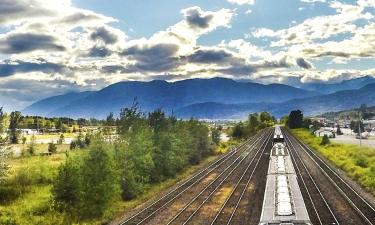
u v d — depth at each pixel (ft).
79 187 122.93
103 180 122.93
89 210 120.16
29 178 170.40
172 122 217.77
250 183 164.76
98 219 118.32
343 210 117.08
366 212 113.19
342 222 104.63
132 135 158.10
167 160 183.73
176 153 198.90
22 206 135.74
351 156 251.19
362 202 125.18
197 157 240.94
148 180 165.27
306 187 153.17
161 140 184.03
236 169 205.36
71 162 130.82
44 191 157.69
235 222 107.65
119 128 158.20
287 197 88.12
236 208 122.62
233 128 460.55
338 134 608.19
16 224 114.21
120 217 119.55
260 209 120.78
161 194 150.51
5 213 126.31
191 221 110.11
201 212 119.85
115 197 128.57
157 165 178.40
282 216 76.48
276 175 126.93
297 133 513.04
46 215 123.54
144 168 160.97
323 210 117.29
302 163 221.66
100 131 149.79
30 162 197.36
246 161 235.61
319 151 297.12
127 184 145.89
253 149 302.66
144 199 143.43
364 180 163.02
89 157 124.57
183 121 233.55
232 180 173.37
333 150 292.40
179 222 109.29
